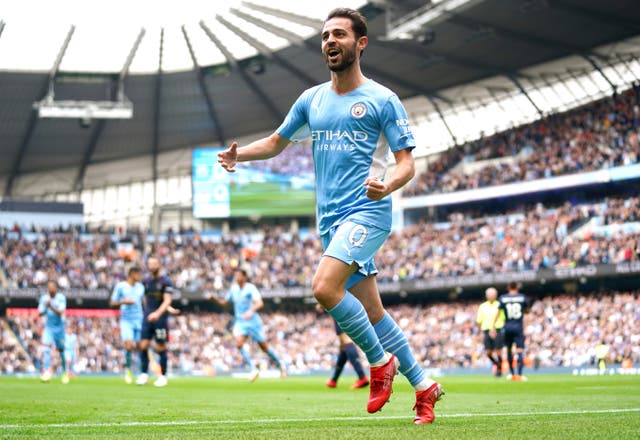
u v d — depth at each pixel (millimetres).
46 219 52594
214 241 52469
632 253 36469
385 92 5160
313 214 47594
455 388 14180
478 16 36812
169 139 56250
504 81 46531
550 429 4539
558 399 9078
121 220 62625
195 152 47219
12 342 43344
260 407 7938
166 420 5938
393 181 4887
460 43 41094
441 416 5891
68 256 48125
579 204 44844
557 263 39438
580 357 35531
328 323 48062
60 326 19250
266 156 5617
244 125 55062
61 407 7777
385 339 5160
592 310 37375
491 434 4223
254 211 47312
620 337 34812
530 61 43250
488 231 44625
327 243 5223
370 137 5133
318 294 4820
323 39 5211
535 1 34844
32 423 5551
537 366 32625
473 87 48031
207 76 48188
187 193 61188
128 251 49219
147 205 62219
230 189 47281
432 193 48281
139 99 50031
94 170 59688
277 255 50938
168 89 49281
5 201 52094
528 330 38625
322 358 44406
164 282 16031
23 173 57875
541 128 46188
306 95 5477
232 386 16359
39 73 44500
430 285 43875
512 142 48094
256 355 45375
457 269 43375
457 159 50688
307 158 48188
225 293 48719
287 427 4984
